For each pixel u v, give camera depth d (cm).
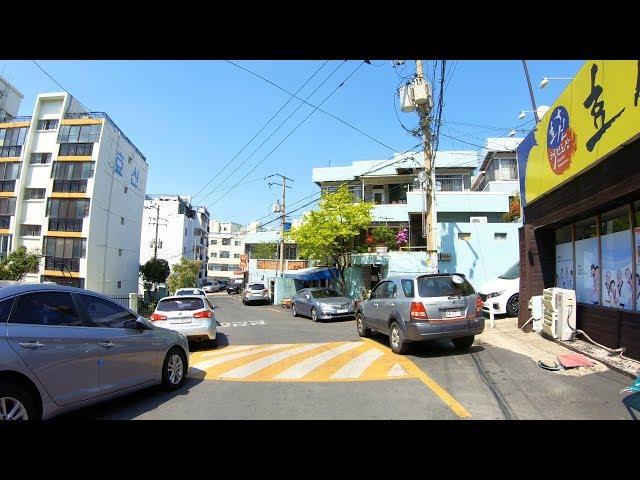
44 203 3500
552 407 531
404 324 869
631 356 722
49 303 502
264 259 4641
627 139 638
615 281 812
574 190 869
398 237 2612
